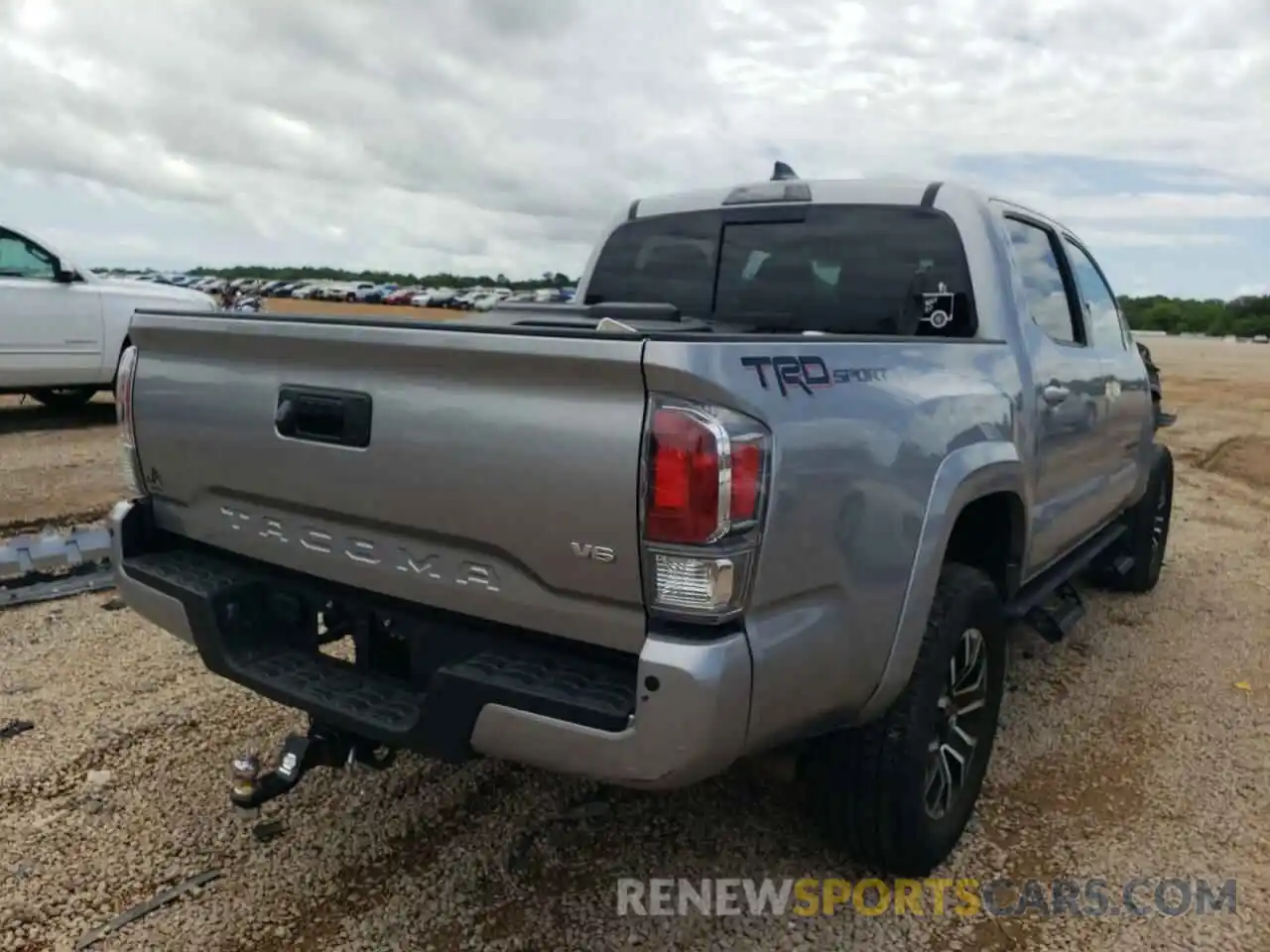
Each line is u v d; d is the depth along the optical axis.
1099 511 4.68
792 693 2.30
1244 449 12.52
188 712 3.87
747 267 4.12
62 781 3.34
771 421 2.16
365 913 2.73
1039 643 5.05
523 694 2.22
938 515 2.69
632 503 2.09
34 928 2.63
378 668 2.76
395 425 2.41
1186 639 5.17
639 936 2.67
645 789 2.16
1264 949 2.68
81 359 10.08
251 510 2.84
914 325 3.69
